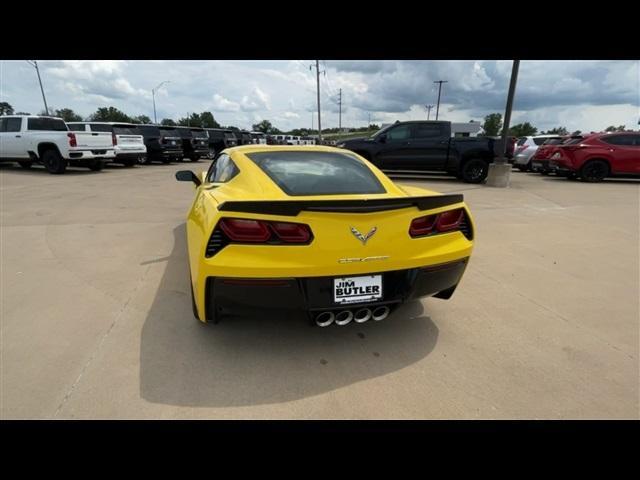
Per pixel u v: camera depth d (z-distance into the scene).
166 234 5.17
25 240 4.80
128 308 2.99
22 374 2.15
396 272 2.29
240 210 2.02
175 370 2.23
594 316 3.05
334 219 2.07
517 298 3.37
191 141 20.30
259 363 2.32
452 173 13.65
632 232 5.75
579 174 12.40
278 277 2.04
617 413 1.98
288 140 38.03
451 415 1.94
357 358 2.40
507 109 10.71
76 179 11.31
